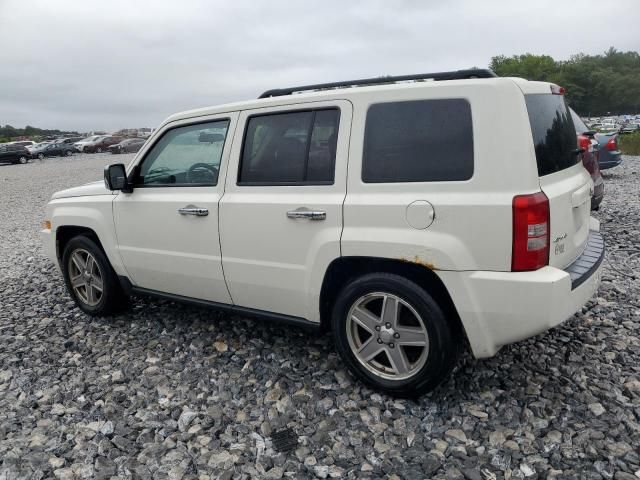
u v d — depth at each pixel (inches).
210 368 152.8
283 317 147.3
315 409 129.2
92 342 177.2
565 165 131.3
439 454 110.5
